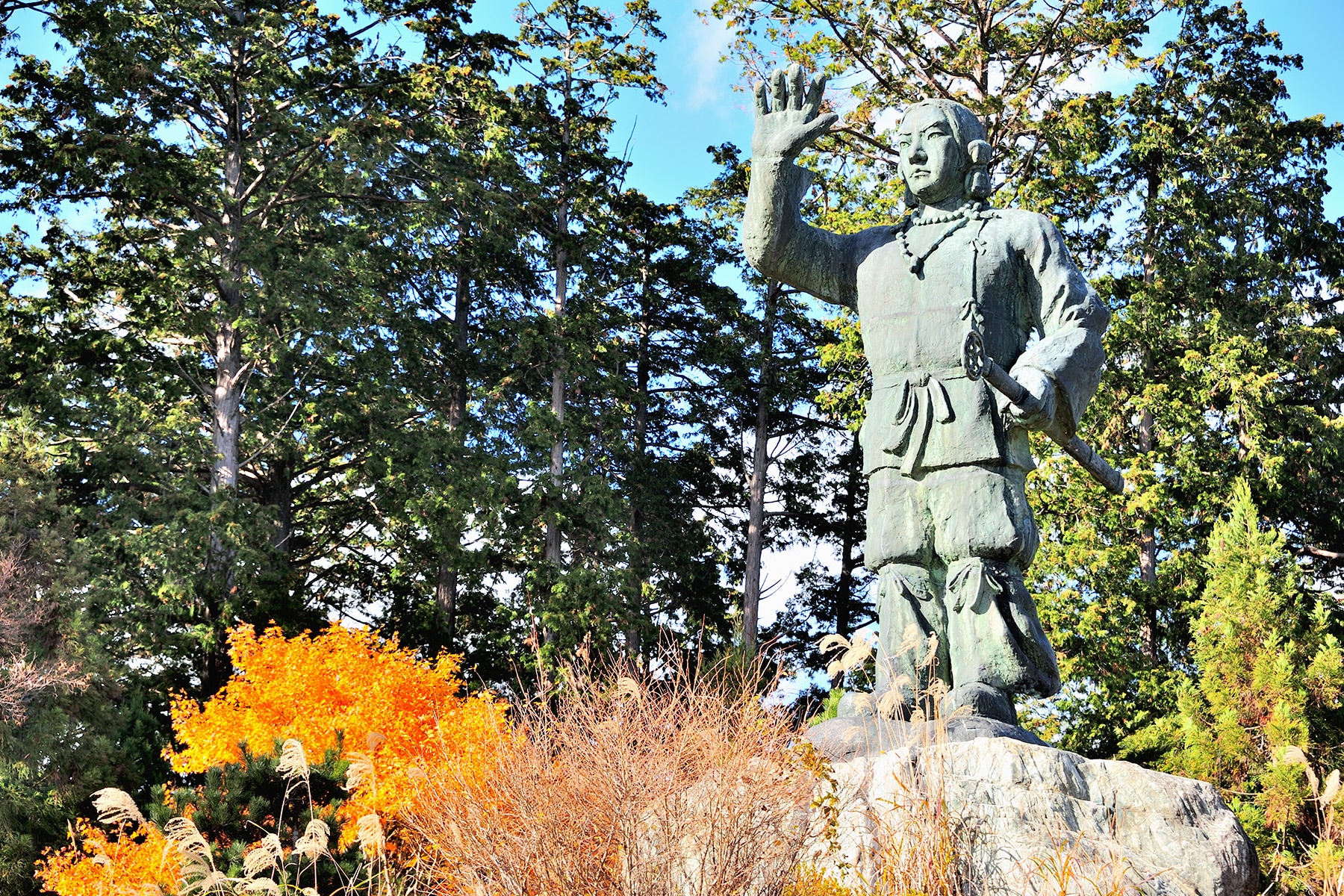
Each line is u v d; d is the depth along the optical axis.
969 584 7.27
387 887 6.36
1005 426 7.41
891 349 7.70
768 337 34.28
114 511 22.12
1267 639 13.16
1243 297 26.05
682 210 35.19
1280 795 10.90
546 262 31.72
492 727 6.99
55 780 16.25
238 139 27.17
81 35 24.73
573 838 5.52
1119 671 20.92
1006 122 23.72
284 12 28.14
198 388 25.91
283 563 23.52
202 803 9.09
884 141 23.44
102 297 26.56
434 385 28.44
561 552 28.80
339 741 10.55
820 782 5.87
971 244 7.66
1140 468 22.89
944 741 6.07
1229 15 28.33
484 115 30.23
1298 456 23.95
